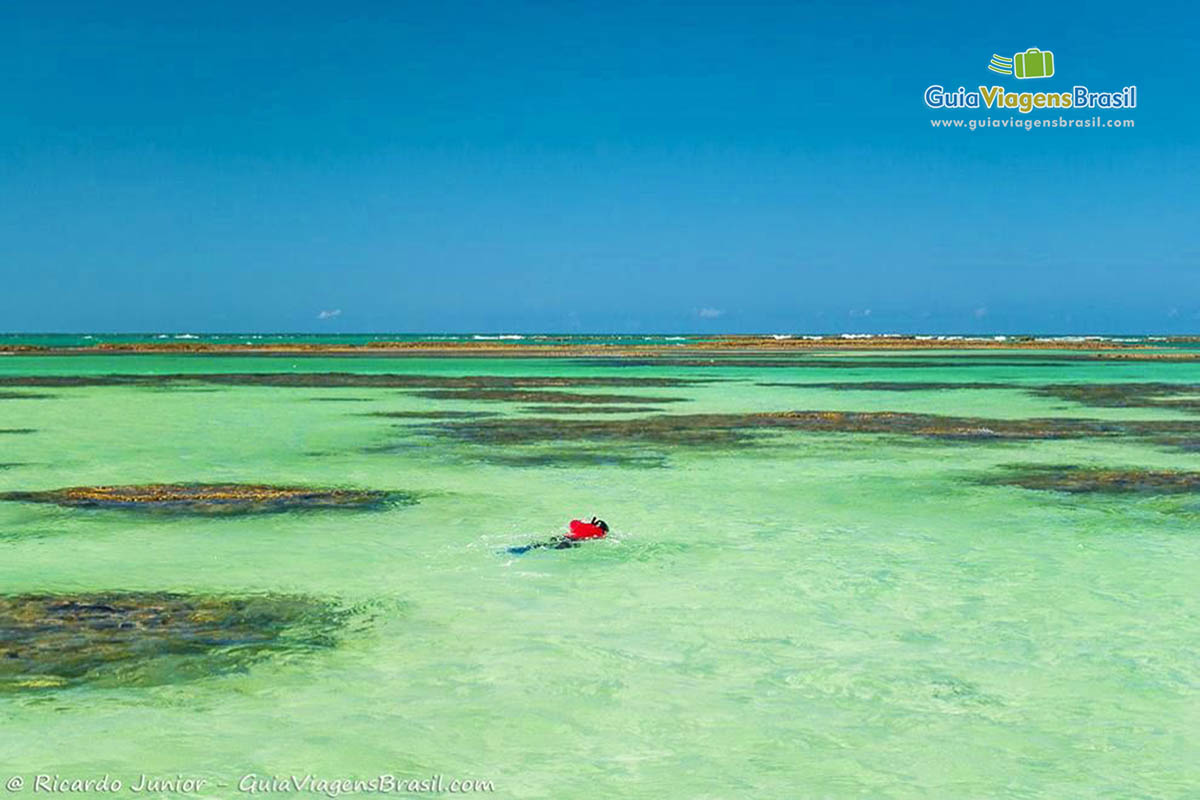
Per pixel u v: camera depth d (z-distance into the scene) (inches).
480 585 507.2
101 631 428.8
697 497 755.4
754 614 460.4
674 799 290.7
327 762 311.1
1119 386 2185.0
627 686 373.1
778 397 1820.9
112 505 713.0
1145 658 403.5
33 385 2086.6
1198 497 759.1
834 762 314.3
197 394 1833.2
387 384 2186.3
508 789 295.6
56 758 310.0
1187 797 293.4
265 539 609.9
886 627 442.3
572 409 1544.0
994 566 546.3
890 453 1008.9
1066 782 302.2
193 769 304.7
